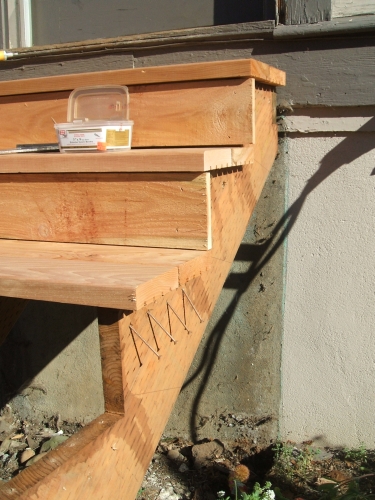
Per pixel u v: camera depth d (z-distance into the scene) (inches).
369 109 106.0
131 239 75.3
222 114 87.1
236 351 120.9
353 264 111.7
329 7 104.9
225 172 79.5
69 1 136.6
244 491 101.0
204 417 124.8
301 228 113.7
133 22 131.6
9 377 140.0
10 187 81.4
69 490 55.7
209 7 125.0
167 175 72.1
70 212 78.2
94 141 83.5
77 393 134.7
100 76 95.2
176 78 88.8
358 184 109.3
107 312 59.9
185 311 73.3
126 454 63.0
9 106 105.4
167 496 110.7
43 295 56.2
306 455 115.9
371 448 115.6
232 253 84.1
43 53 125.9
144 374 65.1
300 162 112.0
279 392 119.4
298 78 107.9
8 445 131.6
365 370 113.7
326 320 114.7
